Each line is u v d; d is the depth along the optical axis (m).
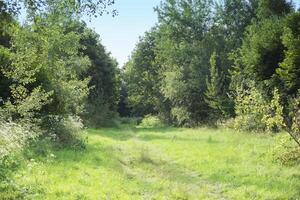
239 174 15.42
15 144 14.10
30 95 20.25
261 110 15.76
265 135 24.22
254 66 31.83
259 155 18.41
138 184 13.92
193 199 12.35
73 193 11.40
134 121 74.25
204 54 50.94
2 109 18.27
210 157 19.58
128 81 84.69
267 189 13.05
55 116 21.80
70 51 33.66
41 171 13.38
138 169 17.25
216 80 42.56
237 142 23.73
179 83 49.50
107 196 11.66
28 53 20.30
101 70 60.16
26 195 10.73
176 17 54.84
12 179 11.58
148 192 12.92
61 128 21.45
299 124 16.06
